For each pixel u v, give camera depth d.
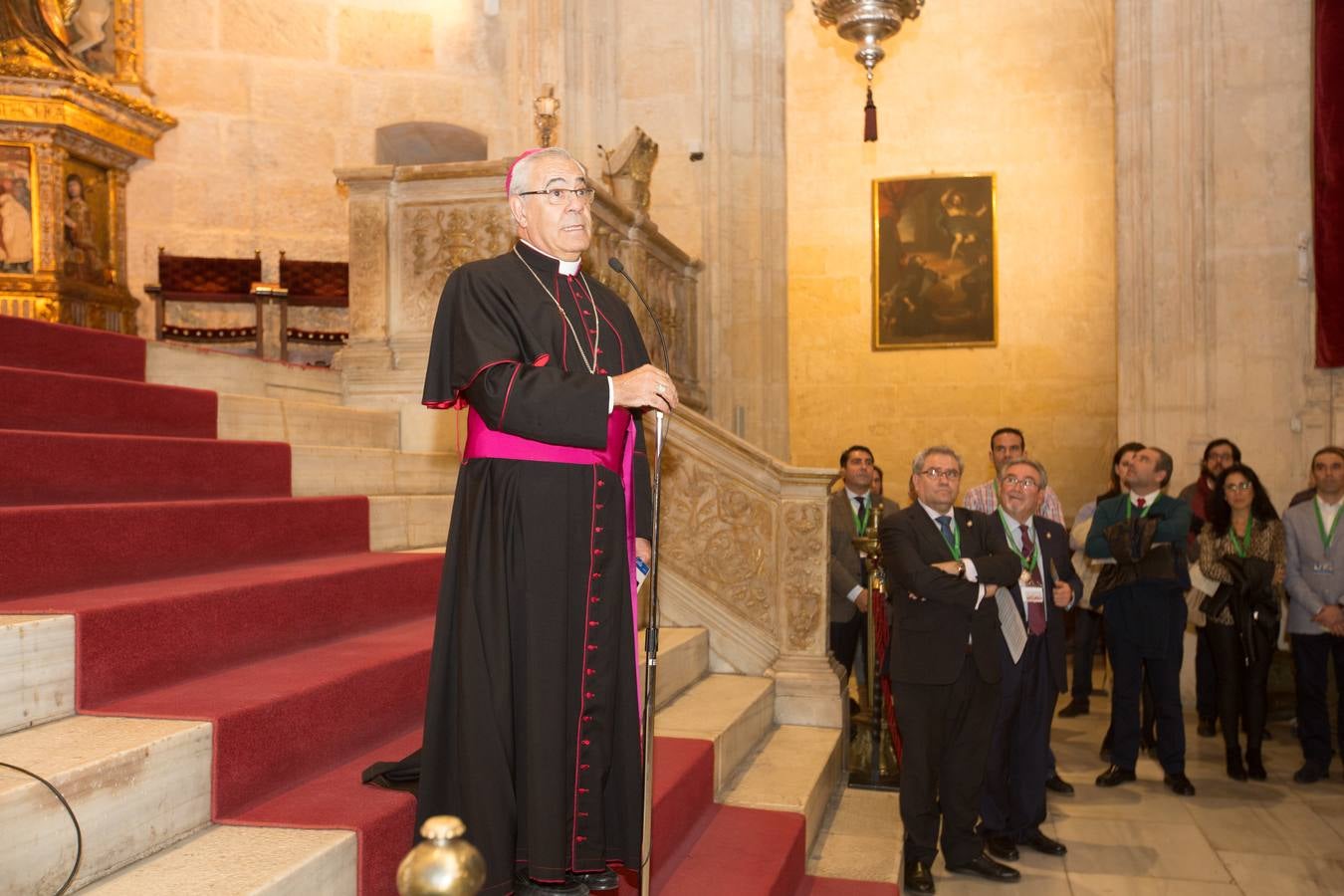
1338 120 7.62
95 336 4.60
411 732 3.12
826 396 12.97
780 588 5.56
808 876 4.13
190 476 3.89
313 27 9.35
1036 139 12.45
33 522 2.67
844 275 12.95
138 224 8.91
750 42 9.15
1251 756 6.25
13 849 1.80
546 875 2.23
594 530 2.41
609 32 9.23
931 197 12.66
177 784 2.17
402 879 1.12
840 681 5.55
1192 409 8.04
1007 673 4.79
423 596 4.00
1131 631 6.04
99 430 3.95
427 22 9.55
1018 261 12.48
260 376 5.64
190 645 2.70
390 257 6.25
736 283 9.09
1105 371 12.24
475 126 9.55
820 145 13.02
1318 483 6.25
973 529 4.55
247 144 9.18
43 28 8.16
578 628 2.37
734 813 4.05
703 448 5.61
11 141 8.00
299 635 3.17
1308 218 7.83
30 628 2.23
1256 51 7.95
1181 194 8.09
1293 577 6.22
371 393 6.14
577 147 9.09
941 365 12.68
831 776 5.05
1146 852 5.06
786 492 5.55
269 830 2.23
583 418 2.25
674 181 9.10
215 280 8.84
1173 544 5.93
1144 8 8.23
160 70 9.01
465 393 2.42
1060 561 5.07
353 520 4.30
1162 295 8.14
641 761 2.45
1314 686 6.16
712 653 5.58
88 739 2.13
